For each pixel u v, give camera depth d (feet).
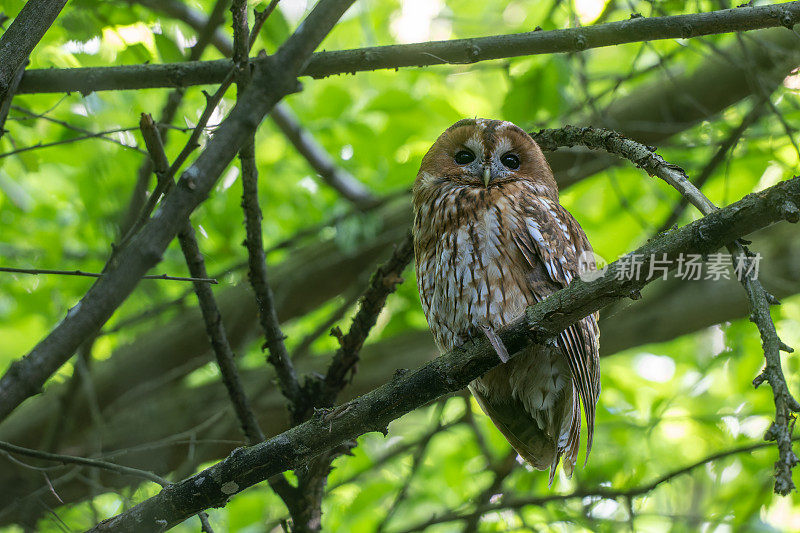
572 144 23.90
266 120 43.83
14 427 37.99
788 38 36.99
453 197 27.66
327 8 15.48
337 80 47.85
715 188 43.04
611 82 41.52
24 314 43.52
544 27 34.24
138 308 39.99
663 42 37.88
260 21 20.49
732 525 36.42
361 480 42.16
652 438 44.04
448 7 47.85
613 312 30.35
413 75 46.06
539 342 19.04
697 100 39.14
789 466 12.85
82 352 33.19
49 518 33.17
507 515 38.04
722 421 39.70
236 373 26.91
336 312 38.24
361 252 40.93
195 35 35.86
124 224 33.81
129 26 31.53
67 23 28.89
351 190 43.65
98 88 25.46
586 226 45.27
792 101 35.32
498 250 26.27
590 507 34.60
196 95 36.94
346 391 39.60
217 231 41.83
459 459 44.68
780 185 15.93
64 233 45.47
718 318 39.65
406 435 47.32
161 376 39.11
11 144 33.50
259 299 26.45
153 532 20.04
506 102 36.19
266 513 42.50
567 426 26.58
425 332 41.63
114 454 28.71
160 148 20.98
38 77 25.20
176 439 36.09
